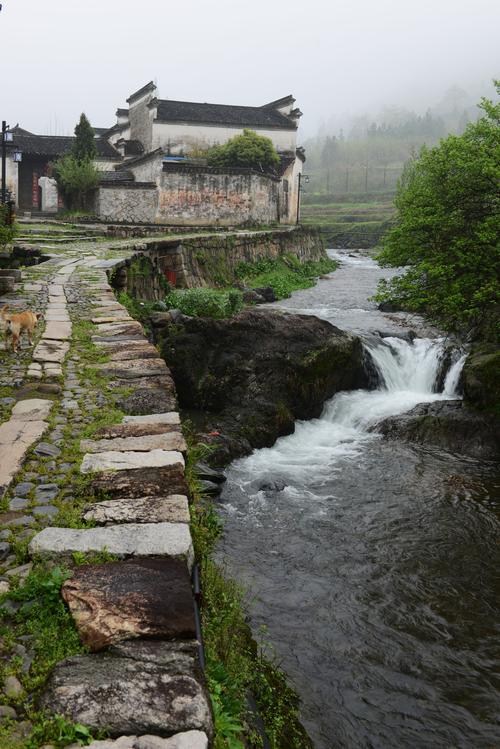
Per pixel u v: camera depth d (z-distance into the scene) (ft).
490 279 41.32
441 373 48.37
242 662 14.84
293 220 150.20
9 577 11.47
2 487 14.37
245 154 131.64
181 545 12.19
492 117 40.93
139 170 119.75
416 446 39.32
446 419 40.24
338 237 240.53
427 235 44.01
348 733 17.19
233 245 88.07
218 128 144.87
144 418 19.16
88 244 71.56
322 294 89.92
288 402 42.45
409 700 18.60
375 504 31.14
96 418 19.13
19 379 22.57
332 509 30.45
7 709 8.72
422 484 33.60
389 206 309.22
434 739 17.26
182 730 8.21
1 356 25.55
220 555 25.61
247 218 112.78
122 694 8.72
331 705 18.10
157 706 8.55
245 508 30.25
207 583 15.38
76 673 9.11
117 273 52.85
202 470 32.09
